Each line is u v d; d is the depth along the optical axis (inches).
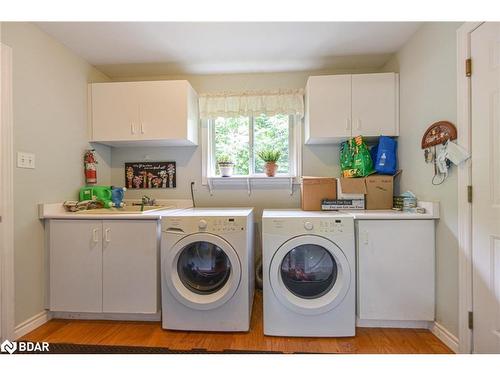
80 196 87.0
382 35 78.3
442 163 65.2
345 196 86.0
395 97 86.6
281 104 98.1
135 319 76.0
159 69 99.3
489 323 53.6
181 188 105.2
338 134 87.8
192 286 72.6
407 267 68.7
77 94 87.4
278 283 67.2
